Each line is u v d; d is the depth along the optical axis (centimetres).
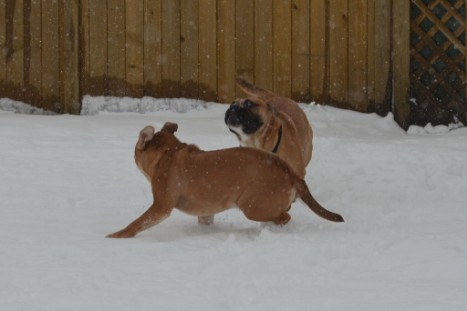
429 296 509
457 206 795
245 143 810
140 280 550
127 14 1384
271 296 513
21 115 1341
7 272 566
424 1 1341
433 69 1348
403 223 729
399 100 1355
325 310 486
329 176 952
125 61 1388
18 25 1395
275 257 599
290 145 816
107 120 1309
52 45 1396
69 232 691
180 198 693
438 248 625
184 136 1173
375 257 604
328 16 1373
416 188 891
